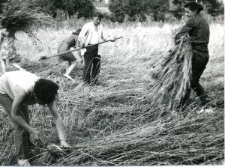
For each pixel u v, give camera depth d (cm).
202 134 411
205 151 377
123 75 718
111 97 573
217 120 451
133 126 464
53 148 380
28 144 410
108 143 400
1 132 447
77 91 600
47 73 739
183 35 502
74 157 378
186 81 489
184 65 493
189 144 393
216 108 504
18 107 349
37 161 383
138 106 526
